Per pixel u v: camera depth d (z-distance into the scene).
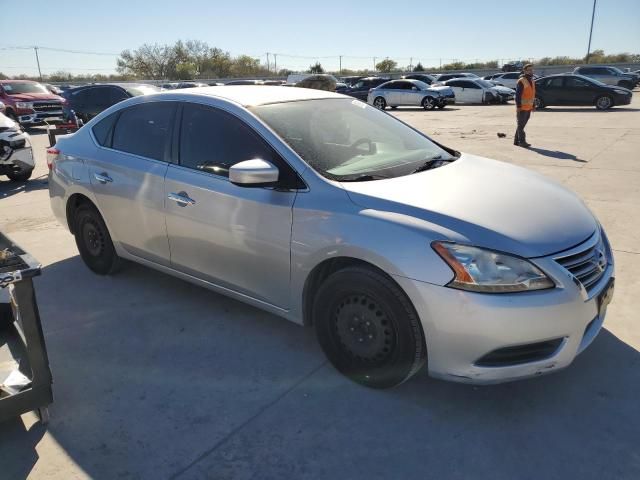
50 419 2.79
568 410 2.74
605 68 29.80
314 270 2.96
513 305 2.40
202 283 3.69
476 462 2.41
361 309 2.81
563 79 21.16
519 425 2.64
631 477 2.31
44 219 6.61
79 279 4.60
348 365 2.99
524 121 11.26
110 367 3.26
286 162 3.06
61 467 2.46
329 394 2.92
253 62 75.69
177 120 3.69
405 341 2.66
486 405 2.80
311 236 2.87
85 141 4.40
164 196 3.65
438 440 2.56
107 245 4.41
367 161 3.26
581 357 3.20
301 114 3.48
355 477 2.35
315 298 3.02
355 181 2.96
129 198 3.92
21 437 2.66
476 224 2.55
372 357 2.84
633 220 5.70
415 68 65.38
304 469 2.40
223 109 3.44
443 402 2.83
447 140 12.76
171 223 3.65
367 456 2.47
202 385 3.05
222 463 2.45
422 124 16.98
